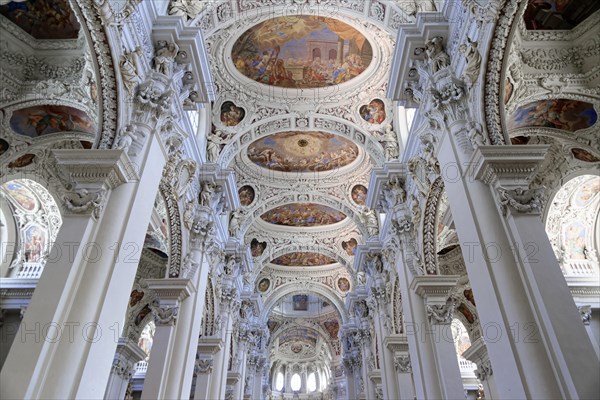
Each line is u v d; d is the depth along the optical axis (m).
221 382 15.49
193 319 11.55
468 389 24.78
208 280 14.85
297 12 12.16
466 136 8.04
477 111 7.92
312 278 29.62
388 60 14.06
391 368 15.19
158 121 8.39
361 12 11.96
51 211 15.24
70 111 10.94
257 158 19.42
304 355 48.12
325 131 16.30
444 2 9.13
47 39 10.16
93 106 10.28
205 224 12.82
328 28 13.16
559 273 6.10
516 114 10.44
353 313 27.45
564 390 5.36
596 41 9.42
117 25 7.42
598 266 14.25
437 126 9.08
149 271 20.72
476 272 7.01
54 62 10.32
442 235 17.55
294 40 13.66
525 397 5.62
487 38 7.41
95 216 6.80
